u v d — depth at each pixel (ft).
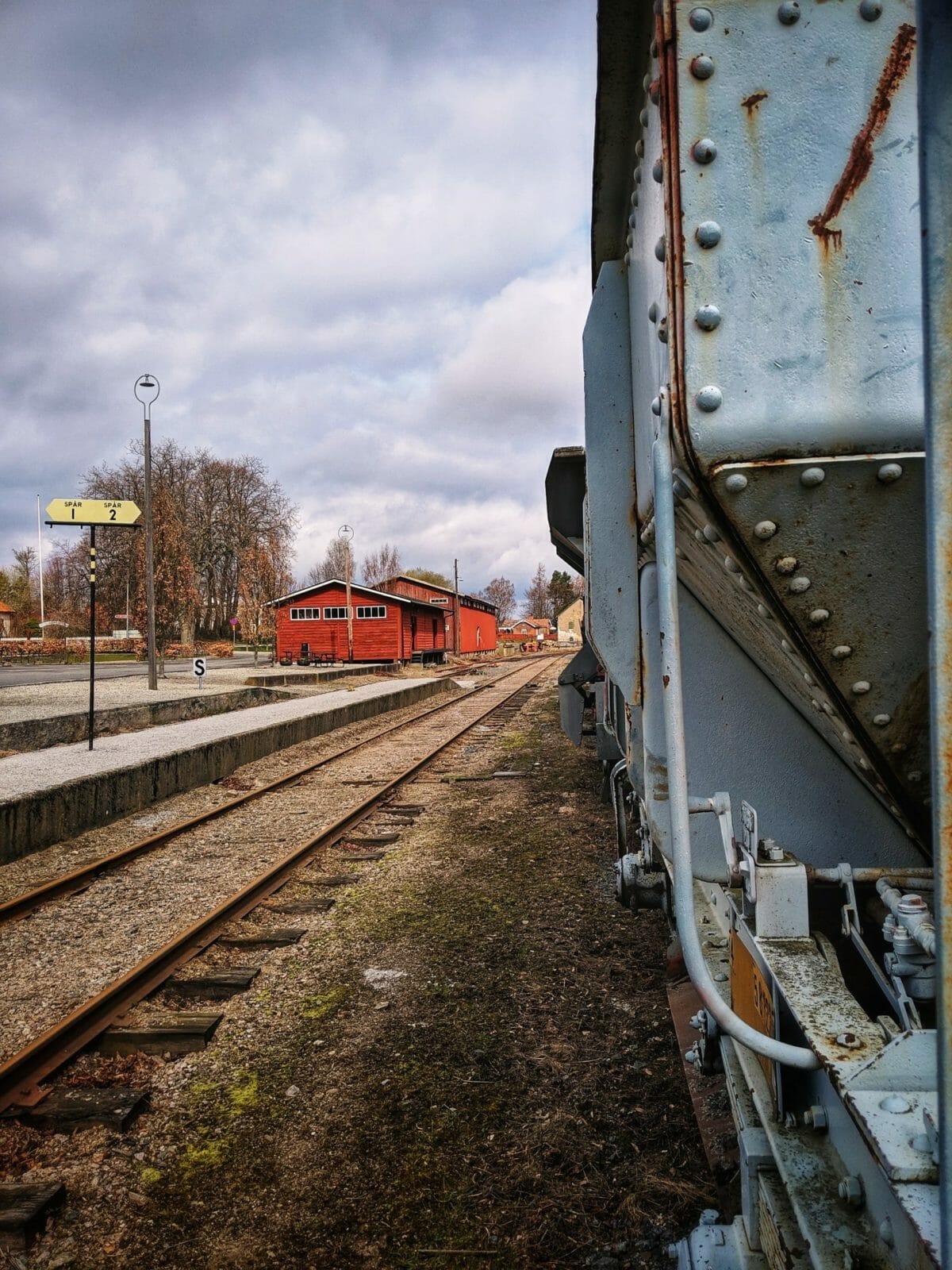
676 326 4.69
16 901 19.81
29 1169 10.19
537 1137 10.58
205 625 219.61
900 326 4.56
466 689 105.91
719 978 7.18
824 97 4.59
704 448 4.67
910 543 4.71
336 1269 8.61
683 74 4.68
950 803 2.62
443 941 17.62
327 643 139.44
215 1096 11.91
